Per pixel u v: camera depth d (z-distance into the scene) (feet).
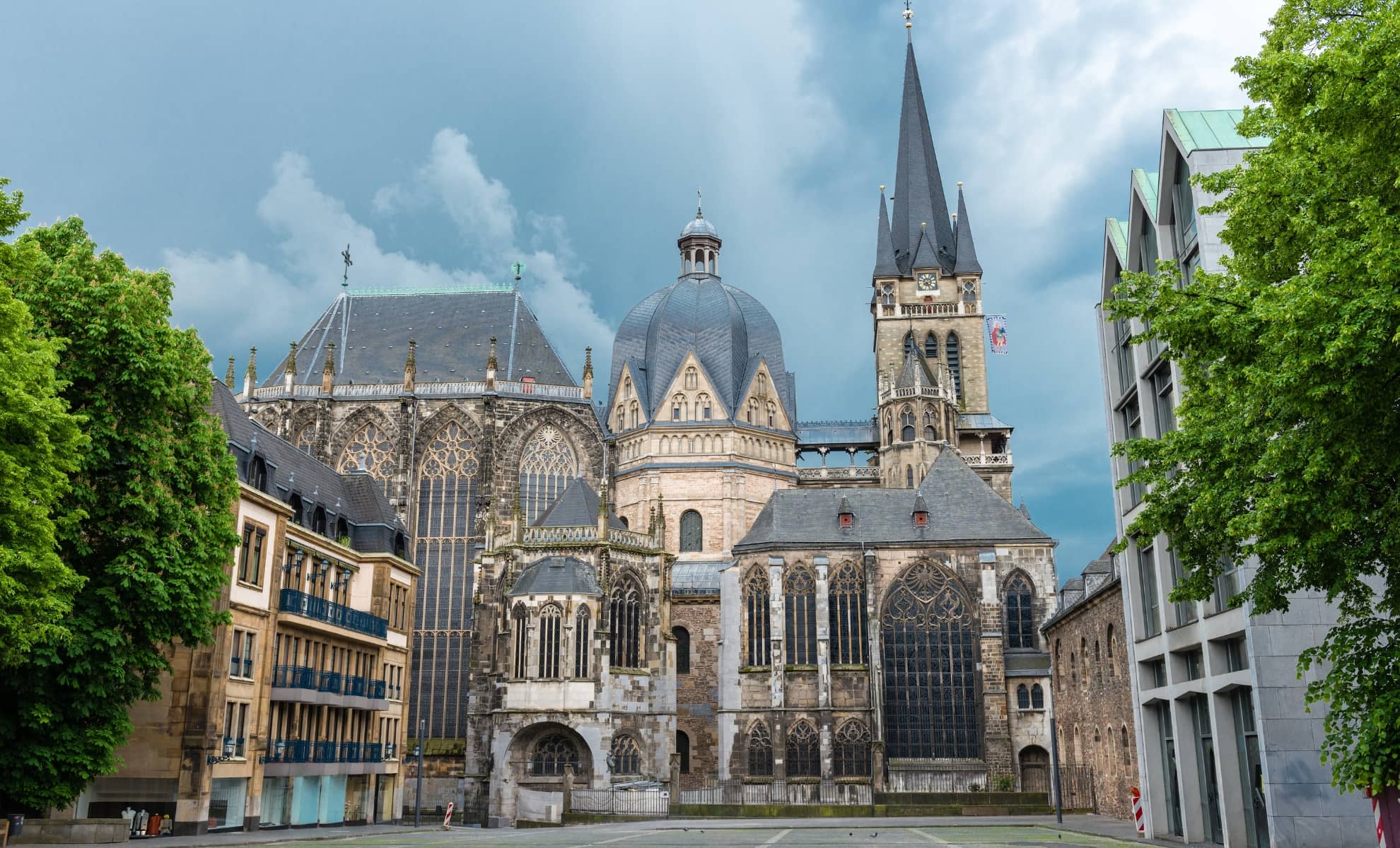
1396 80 69.31
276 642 175.63
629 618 263.49
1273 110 86.02
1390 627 81.20
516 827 234.58
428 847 113.09
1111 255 167.02
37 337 115.03
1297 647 112.16
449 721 297.74
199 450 130.52
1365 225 70.64
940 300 425.69
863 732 264.72
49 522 100.89
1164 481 91.86
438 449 320.70
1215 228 125.08
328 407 319.06
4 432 99.30
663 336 358.43
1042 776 258.37
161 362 123.75
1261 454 80.48
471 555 311.27
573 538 261.65
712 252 379.76
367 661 211.00
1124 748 180.45
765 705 269.64
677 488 337.93
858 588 275.59
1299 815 109.09
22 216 102.99
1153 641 150.82
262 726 168.66
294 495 192.75
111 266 129.80
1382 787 77.25
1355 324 65.41
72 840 125.59
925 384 364.99
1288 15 85.35
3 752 115.96
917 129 449.89
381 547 220.84
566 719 245.45
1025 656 264.93
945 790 252.62
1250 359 79.92
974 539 273.95
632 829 177.78
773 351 365.61
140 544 121.29
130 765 150.51
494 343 324.39
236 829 163.63
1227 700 126.41
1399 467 71.15
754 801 254.88
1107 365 166.40
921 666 268.82
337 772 191.01
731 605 278.67
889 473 361.71
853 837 136.05
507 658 252.01
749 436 346.95
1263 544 77.36
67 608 104.73
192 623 124.77
